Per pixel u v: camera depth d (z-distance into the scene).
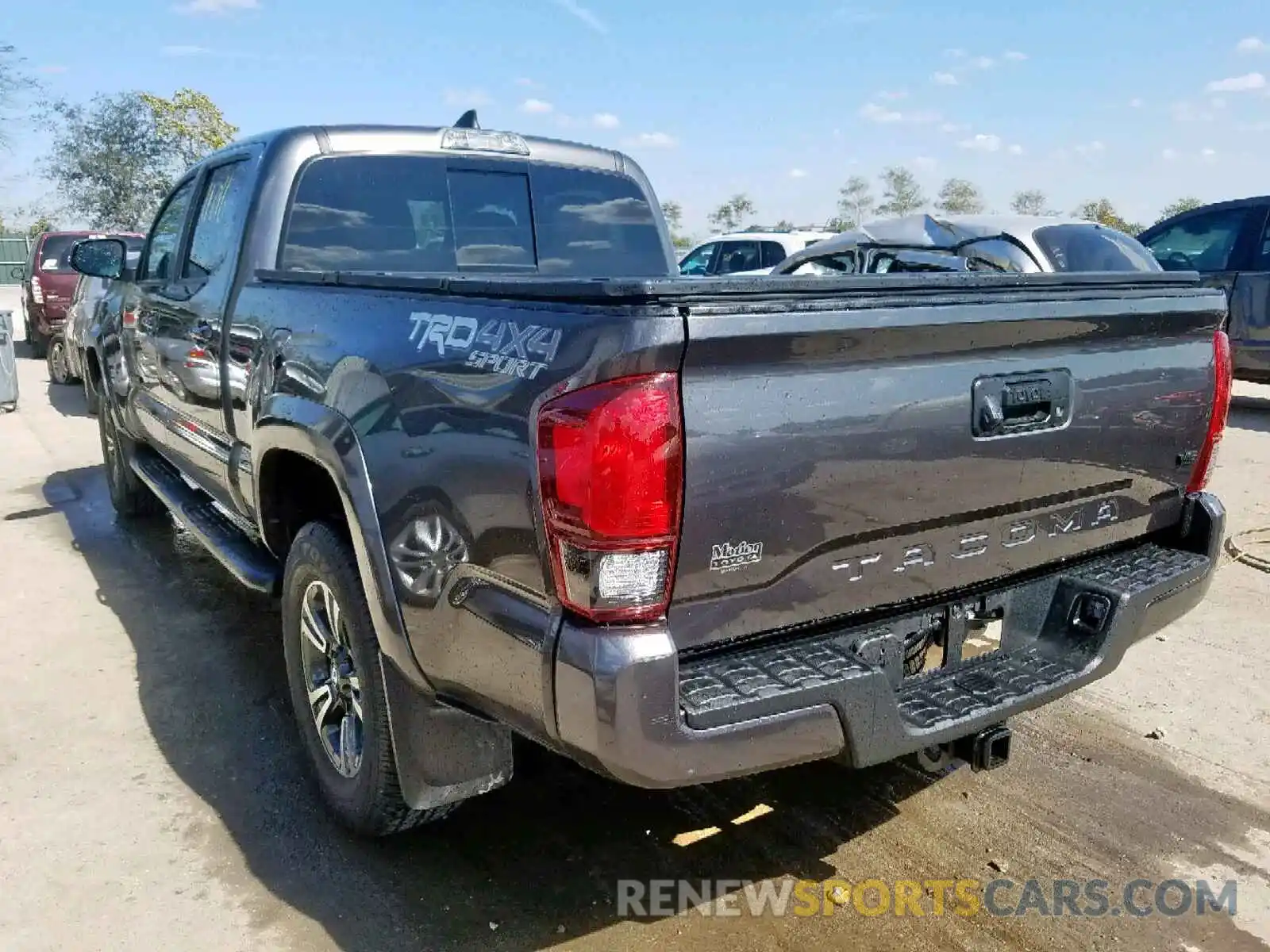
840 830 3.18
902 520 2.40
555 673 2.05
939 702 2.54
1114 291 2.71
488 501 2.20
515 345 2.16
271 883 2.88
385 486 2.53
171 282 4.61
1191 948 2.67
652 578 2.02
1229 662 4.45
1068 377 2.66
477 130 4.21
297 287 3.25
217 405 3.81
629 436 1.95
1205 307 2.94
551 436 2.02
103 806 3.25
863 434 2.27
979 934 2.71
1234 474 7.73
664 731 2.01
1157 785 3.46
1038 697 2.62
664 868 2.98
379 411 2.55
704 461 2.04
